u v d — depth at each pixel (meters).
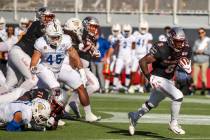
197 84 45.75
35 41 23.00
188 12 49.28
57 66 22.66
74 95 25.52
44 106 21.06
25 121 21.03
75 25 25.38
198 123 24.97
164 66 20.28
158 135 20.89
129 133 20.91
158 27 49.75
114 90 44.22
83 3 50.75
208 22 48.91
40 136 19.92
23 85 23.25
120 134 20.94
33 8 51.25
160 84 20.19
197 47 42.75
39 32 23.72
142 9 50.03
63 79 24.02
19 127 21.02
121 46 43.81
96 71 42.97
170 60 20.16
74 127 22.62
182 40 19.78
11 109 21.11
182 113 29.30
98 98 37.47
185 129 22.72
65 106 23.95
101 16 50.59
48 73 22.28
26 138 19.39
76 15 50.59
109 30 50.31
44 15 23.52
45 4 51.09
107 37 50.28
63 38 22.41
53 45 22.06
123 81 46.00
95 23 25.42
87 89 25.75
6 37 36.72
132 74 43.81
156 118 26.50
